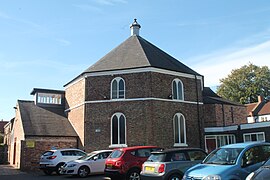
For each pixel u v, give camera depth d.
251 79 55.81
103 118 24.31
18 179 17.62
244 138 26.33
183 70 26.48
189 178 9.14
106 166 14.48
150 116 23.27
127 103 24.03
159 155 11.65
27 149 23.42
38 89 29.64
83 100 25.27
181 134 24.70
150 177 11.30
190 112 25.67
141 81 24.12
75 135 25.59
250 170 8.84
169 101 24.61
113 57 26.83
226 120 29.62
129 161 13.74
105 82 24.97
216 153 10.00
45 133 24.52
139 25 30.47
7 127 37.81
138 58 25.59
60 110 29.80
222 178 8.41
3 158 35.38
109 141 23.72
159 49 30.05
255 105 51.88
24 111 27.16
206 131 27.09
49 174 20.48
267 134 24.72
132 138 23.28
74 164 17.59
